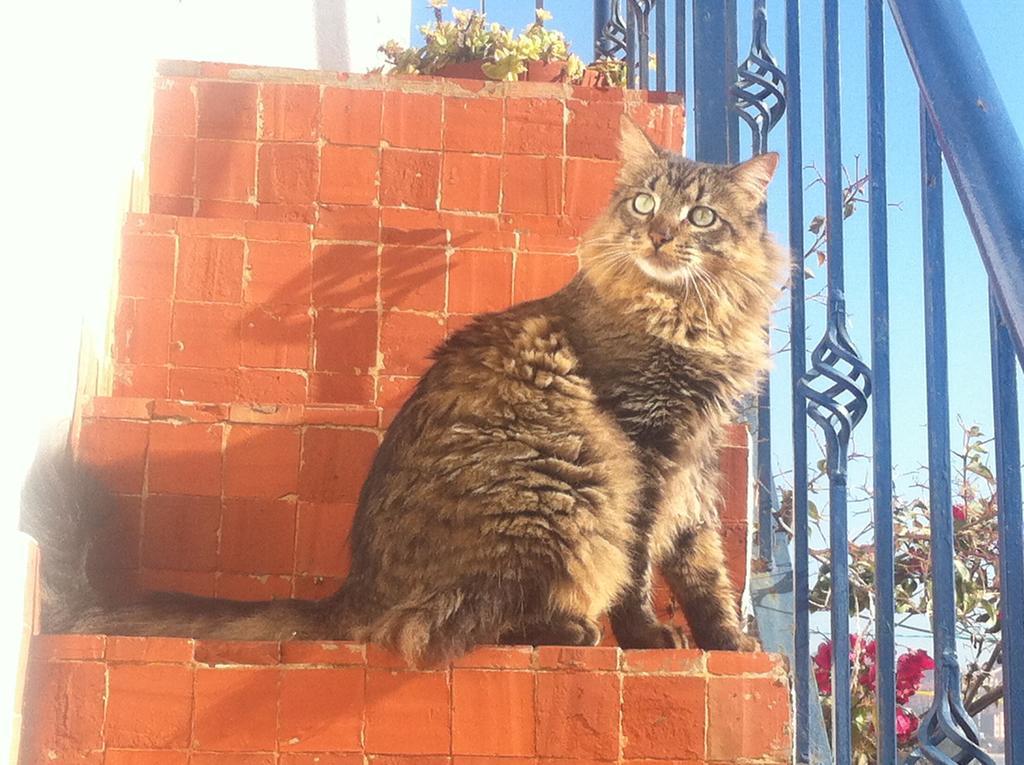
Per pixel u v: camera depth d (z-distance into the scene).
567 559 2.53
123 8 3.22
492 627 2.45
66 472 2.40
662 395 2.86
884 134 2.31
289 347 3.31
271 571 2.79
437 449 2.58
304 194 3.83
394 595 2.47
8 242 2.09
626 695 2.21
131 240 3.27
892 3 1.86
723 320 3.01
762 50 3.29
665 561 2.86
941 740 1.94
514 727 2.20
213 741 2.17
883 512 2.18
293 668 2.20
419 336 3.37
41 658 2.18
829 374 2.45
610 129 3.91
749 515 2.96
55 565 2.33
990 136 1.64
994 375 1.79
